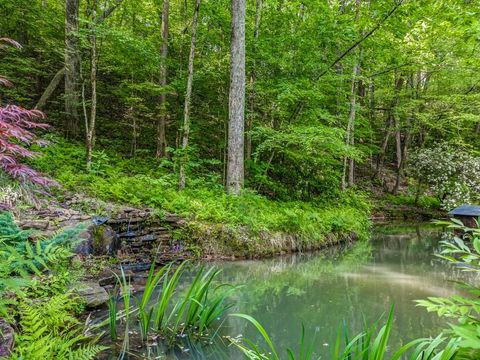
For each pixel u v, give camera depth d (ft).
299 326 12.87
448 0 30.17
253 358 8.59
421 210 57.41
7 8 33.83
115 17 47.62
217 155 44.50
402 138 79.92
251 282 18.62
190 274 18.88
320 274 21.11
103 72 44.27
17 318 9.74
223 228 24.06
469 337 3.95
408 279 20.11
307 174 39.91
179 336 11.39
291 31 36.65
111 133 43.80
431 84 59.21
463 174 54.60
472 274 21.50
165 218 22.89
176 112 43.50
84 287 13.51
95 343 10.32
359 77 38.88
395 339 11.82
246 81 38.45
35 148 28.09
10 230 11.87
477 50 40.37
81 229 13.56
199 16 37.32
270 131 32.99
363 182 65.16
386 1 33.01
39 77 42.11
